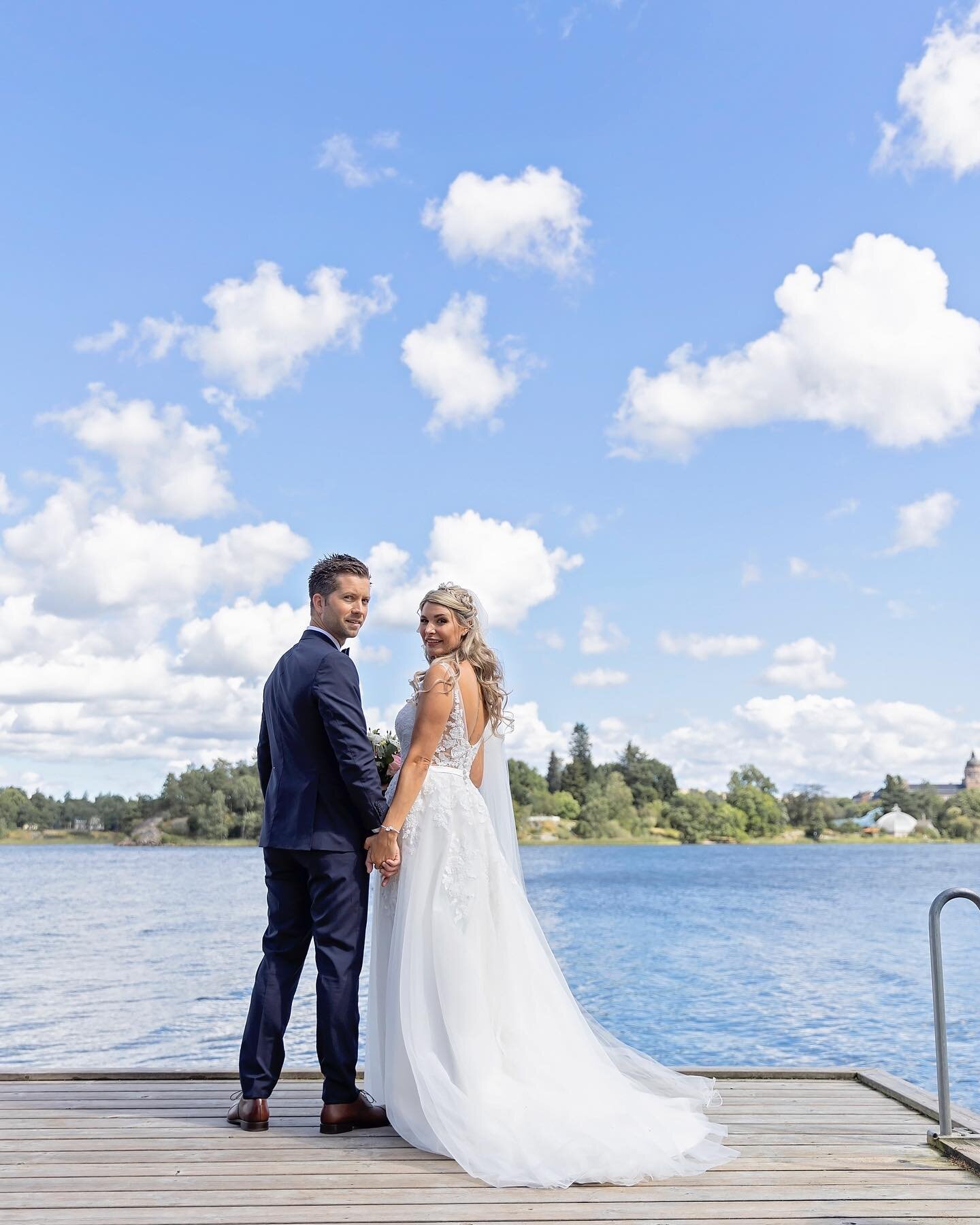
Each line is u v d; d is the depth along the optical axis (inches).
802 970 773.9
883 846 5516.7
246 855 3762.3
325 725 143.6
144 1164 131.8
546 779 5246.1
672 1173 129.4
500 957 146.6
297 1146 139.9
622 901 1622.8
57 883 2080.5
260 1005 149.8
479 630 160.1
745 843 5300.2
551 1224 113.0
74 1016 531.2
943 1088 144.4
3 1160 133.6
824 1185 127.4
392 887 153.9
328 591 152.3
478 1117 132.7
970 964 815.1
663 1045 476.4
